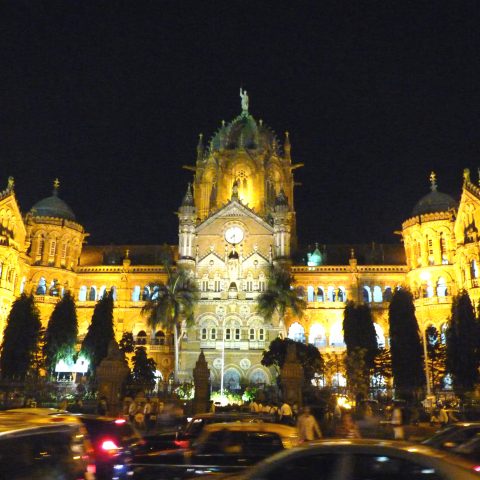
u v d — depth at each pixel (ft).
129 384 217.15
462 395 197.57
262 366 289.33
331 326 316.60
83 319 325.62
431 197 307.99
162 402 172.04
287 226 314.14
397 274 321.73
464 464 31.12
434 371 235.61
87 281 334.44
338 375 276.62
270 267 298.76
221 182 349.41
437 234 294.46
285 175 367.66
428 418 152.87
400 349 237.04
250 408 168.66
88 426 54.85
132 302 328.49
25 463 31.86
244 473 34.22
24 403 169.27
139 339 318.65
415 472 30.14
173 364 305.32
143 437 70.79
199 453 59.11
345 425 101.14
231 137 368.68
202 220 334.65
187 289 282.97
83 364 264.31
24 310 241.35
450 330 220.23
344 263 346.74
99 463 50.80
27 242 307.37
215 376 290.15
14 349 233.35
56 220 324.19
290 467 32.30
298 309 280.51
